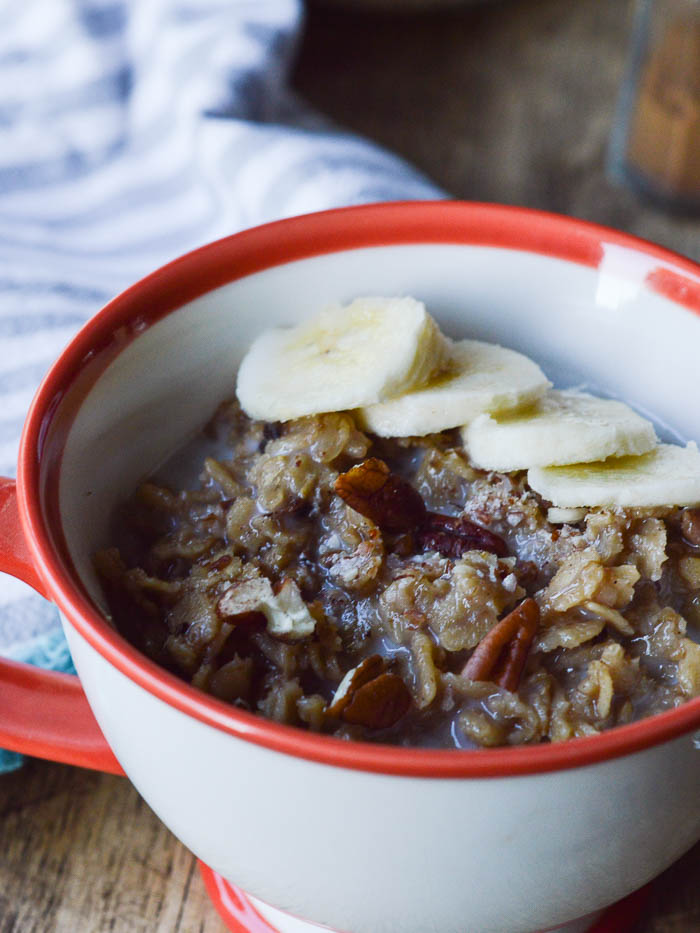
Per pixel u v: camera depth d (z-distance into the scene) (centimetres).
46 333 34
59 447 23
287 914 24
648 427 26
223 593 24
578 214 41
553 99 45
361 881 21
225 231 37
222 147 37
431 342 26
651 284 26
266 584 24
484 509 25
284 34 40
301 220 26
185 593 24
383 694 22
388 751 19
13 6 42
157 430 27
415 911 21
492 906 21
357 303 27
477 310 28
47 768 28
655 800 21
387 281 27
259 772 20
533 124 44
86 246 38
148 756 21
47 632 28
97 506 25
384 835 20
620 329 27
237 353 27
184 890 26
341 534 25
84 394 24
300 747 19
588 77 46
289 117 41
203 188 39
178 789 21
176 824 22
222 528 25
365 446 26
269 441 26
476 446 25
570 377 28
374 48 47
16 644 28
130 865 26
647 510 25
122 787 27
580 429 25
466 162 42
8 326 34
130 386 25
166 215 39
